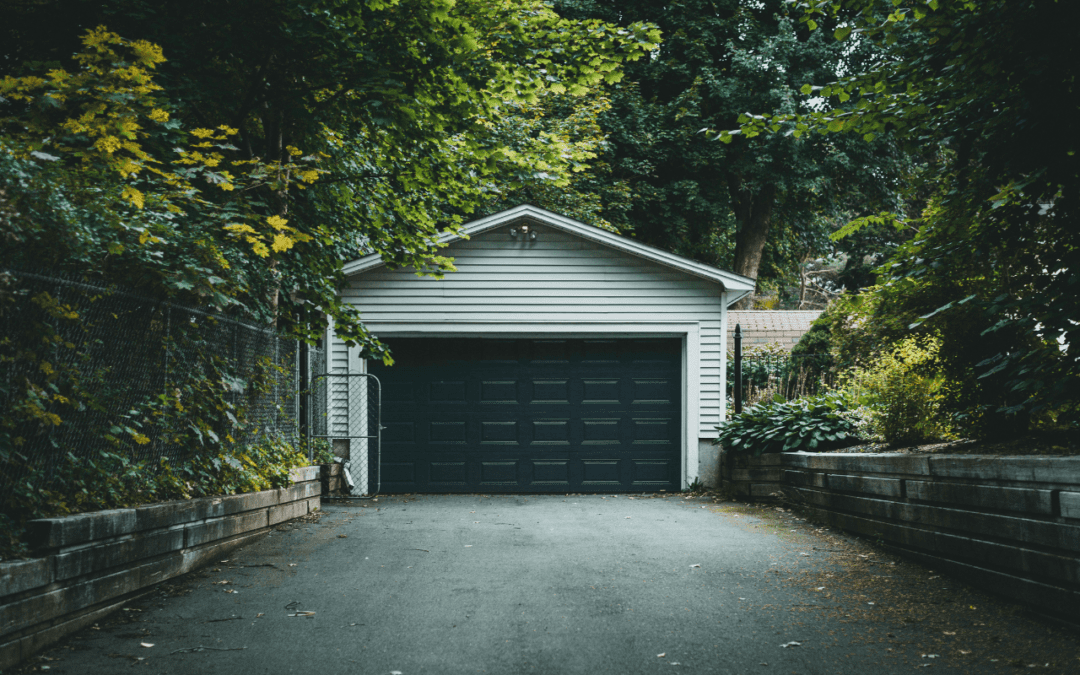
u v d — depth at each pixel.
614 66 9.37
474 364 14.17
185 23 8.19
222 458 7.27
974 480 5.68
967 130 5.38
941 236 6.23
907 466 6.75
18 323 4.51
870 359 8.79
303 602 5.37
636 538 8.02
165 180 6.21
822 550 7.30
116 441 5.37
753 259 25.30
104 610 4.91
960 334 6.48
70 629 4.54
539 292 14.07
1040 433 6.31
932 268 6.10
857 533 7.94
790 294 36.44
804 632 4.70
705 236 24.92
